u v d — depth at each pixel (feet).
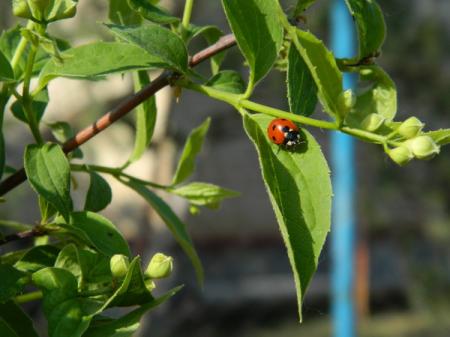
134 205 4.43
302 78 0.69
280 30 0.70
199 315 5.02
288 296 5.26
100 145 3.36
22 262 0.71
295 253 0.63
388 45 3.90
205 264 5.71
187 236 0.88
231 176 5.66
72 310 0.64
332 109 0.67
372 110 0.77
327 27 3.52
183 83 0.73
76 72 0.71
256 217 5.87
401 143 0.68
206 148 4.87
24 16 0.67
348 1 0.74
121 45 0.72
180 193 0.90
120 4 0.85
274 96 3.34
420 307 4.08
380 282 5.13
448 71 4.06
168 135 3.47
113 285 0.65
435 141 0.68
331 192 0.65
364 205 3.92
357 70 0.78
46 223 0.74
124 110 0.76
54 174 0.70
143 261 3.65
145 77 0.85
